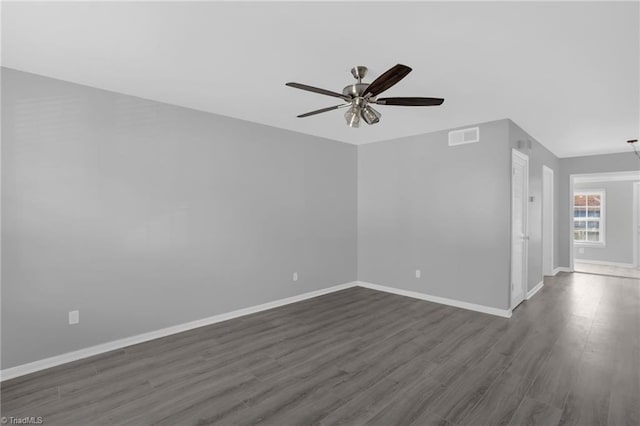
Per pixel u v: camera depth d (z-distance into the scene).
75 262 2.92
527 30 2.08
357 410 2.16
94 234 3.03
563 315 4.06
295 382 2.52
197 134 3.73
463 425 2.01
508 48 2.31
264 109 3.74
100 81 2.91
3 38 2.17
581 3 1.79
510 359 2.87
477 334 3.46
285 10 1.88
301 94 3.25
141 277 3.31
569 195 6.88
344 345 3.20
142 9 1.85
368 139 5.27
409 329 3.62
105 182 3.09
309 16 1.93
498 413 2.12
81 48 2.32
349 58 2.47
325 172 5.18
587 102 3.42
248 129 4.20
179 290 3.58
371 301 4.75
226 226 3.98
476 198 4.25
